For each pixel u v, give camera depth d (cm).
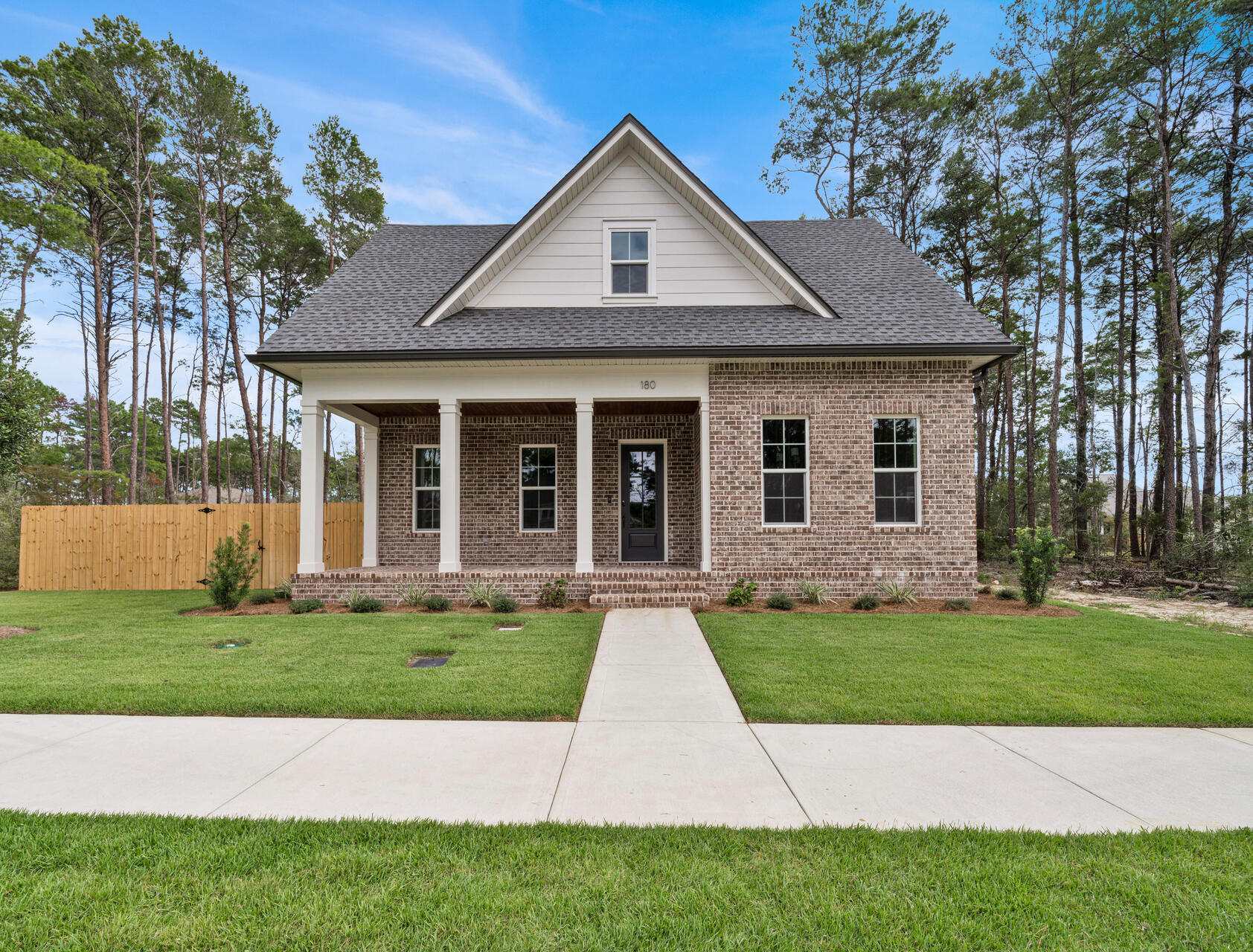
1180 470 2205
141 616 959
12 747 435
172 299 2909
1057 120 2000
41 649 717
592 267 1212
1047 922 247
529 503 1330
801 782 380
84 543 1427
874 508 1086
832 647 718
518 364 1093
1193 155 1934
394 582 1055
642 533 1330
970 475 1078
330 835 311
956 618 902
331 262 2556
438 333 1103
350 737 456
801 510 1098
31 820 329
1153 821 334
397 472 1330
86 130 2094
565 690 555
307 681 583
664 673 637
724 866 285
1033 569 998
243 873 280
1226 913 253
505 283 1212
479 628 840
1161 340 2206
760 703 525
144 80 2136
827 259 1362
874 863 288
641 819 332
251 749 432
